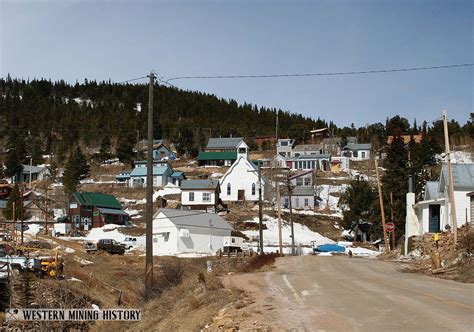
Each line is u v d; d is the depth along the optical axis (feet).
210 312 47.11
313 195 299.58
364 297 52.31
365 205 233.76
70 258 139.64
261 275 86.43
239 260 141.08
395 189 211.61
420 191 208.95
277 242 225.97
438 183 146.20
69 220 256.93
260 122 615.16
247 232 239.50
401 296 52.31
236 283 72.08
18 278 94.68
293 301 51.52
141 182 339.16
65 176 310.04
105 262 148.25
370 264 112.47
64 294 89.35
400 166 215.92
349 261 123.95
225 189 302.66
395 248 193.26
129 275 123.13
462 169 136.46
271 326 38.52
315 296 54.75
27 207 256.93
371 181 320.70
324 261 122.93
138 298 95.71
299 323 39.17
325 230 256.93
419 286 63.10
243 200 297.94
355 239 237.86
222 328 39.52
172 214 203.10
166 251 198.70
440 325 36.04
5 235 172.24
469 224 114.62
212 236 207.51
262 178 300.81
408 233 156.87
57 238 213.25
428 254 118.01
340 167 387.14
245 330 37.70
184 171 380.58
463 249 93.91
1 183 347.97
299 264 112.68
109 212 258.57
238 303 51.11
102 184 339.16
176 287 72.95
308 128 538.88
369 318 39.96
